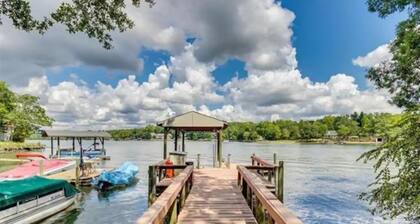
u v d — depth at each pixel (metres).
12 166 29.61
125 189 19.27
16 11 6.98
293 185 22.08
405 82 10.21
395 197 6.76
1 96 57.00
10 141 58.88
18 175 18.52
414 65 9.54
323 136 108.00
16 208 10.80
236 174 13.14
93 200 16.39
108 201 16.23
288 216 3.26
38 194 11.95
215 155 19.11
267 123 118.56
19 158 36.34
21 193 11.01
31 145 58.00
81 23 7.62
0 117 55.41
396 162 6.86
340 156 48.53
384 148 7.16
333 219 13.88
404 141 6.68
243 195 8.59
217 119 17.36
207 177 12.23
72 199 14.09
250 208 7.09
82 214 13.95
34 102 61.59
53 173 21.95
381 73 10.86
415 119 6.75
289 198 17.94
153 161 39.50
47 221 12.58
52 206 12.74
